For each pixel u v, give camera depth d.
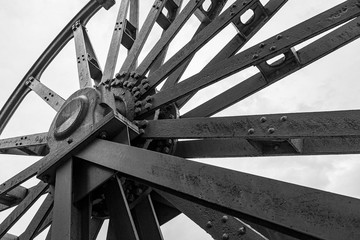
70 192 5.60
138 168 5.09
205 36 6.70
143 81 6.96
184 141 7.07
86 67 8.07
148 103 6.65
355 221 3.31
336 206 3.44
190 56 6.75
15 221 7.55
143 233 6.38
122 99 6.90
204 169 4.44
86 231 5.50
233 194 4.07
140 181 5.10
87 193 5.61
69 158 5.91
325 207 3.48
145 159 5.08
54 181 6.14
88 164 5.79
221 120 5.66
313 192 3.60
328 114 4.87
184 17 7.34
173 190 4.61
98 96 6.51
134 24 9.04
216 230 5.86
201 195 4.32
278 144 6.11
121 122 5.84
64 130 6.38
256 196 3.91
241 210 3.94
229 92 6.99
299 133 4.98
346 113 4.76
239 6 6.58
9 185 7.66
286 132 5.08
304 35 5.58
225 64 6.12
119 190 5.58
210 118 5.73
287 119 5.13
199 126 5.81
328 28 5.46
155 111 6.70
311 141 6.15
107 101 6.41
